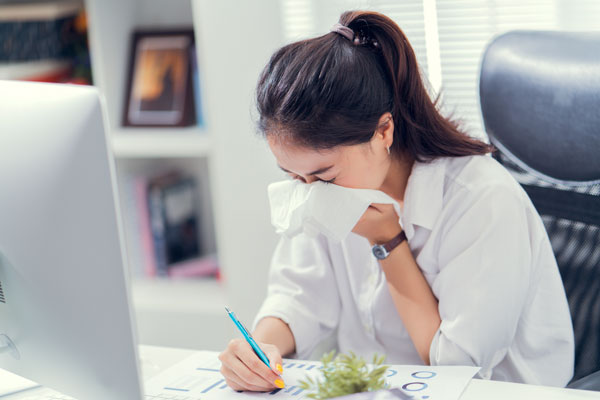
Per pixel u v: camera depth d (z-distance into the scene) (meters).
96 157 0.81
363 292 1.36
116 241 0.82
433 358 1.16
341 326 1.41
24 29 2.24
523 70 1.32
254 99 1.12
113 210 0.81
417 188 1.21
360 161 1.10
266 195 2.11
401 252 1.21
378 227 1.21
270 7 2.00
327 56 1.06
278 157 1.09
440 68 1.95
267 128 1.07
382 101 1.10
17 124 0.86
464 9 1.91
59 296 0.88
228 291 2.22
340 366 1.02
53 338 0.92
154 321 2.27
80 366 0.90
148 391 1.05
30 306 0.92
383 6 1.95
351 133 1.06
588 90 1.25
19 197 0.88
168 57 2.27
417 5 1.93
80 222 0.83
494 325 1.14
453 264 1.17
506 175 1.22
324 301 1.38
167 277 2.37
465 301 1.15
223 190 2.16
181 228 2.39
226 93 2.08
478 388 0.98
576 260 1.28
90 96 0.80
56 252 0.86
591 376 1.16
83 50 2.31
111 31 2.24
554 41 1.31
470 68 1.93
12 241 0.90
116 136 2.23
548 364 1.24
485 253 1.15
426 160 1.21
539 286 1.23
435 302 1.21
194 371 1.12
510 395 0.96
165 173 2.40
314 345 1.35
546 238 1.23
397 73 1.13
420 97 1.17
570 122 1.27
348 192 1.13
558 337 1.23
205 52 2.07
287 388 1.03
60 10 2.24
